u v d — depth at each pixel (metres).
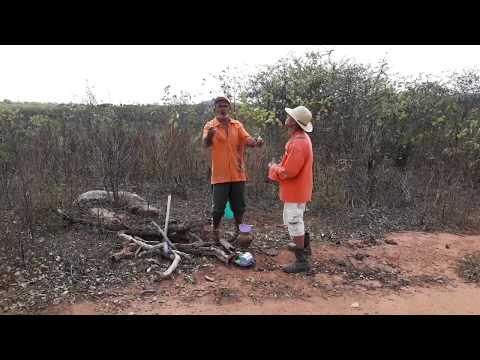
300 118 4.55
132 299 4.08
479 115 9.58
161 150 7.91
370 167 8.00
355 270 5.03
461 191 8.04
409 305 4.26
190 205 6.93
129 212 6.28
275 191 7.45
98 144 6.92
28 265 4.52
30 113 9.81
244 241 5.26
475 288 4.73
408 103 9.10
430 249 5.80
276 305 4.14
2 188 6.30
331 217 6.74
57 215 5.69
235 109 8.27
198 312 3.92
